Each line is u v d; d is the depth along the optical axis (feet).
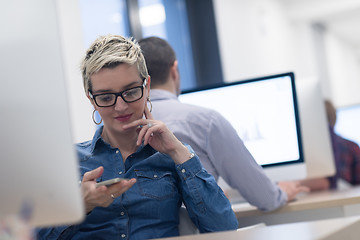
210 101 8.27
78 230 5.53
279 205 7.30
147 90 5.63
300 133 8.02
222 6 20.47
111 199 4.50
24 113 3.53
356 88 47.62
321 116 9.04
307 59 33.06
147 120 5.41
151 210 5.48
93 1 14.64
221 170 7.08
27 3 3.54
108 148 5.74
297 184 8.54
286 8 29.48
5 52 3.52
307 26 34.24
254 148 8.15
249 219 7.72
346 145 11.93
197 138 6.92
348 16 34.86
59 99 3.55
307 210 7.59
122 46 5.29
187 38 19.77
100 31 14.76
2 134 3.52
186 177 5.46
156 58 7.37
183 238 4.18
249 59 22.26
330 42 39.86
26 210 3.18
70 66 11.06
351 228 3.90
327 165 9.07
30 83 3.53
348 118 12.30
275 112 8.11
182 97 8.38
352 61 47.85
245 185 7.11
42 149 3.53
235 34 21.27
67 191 3.55
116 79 5.20
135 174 5.59
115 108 5.28
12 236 2.92
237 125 8.19
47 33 3.55
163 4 18.47
